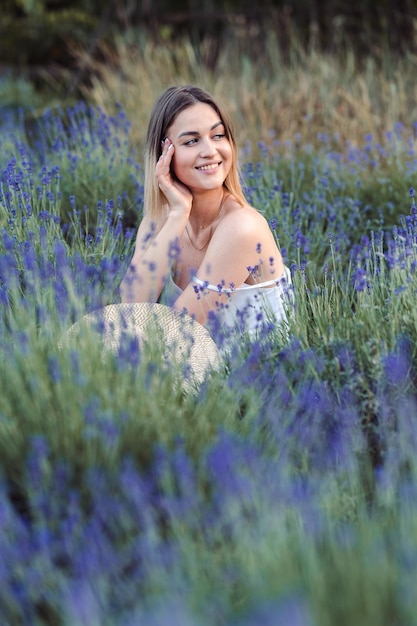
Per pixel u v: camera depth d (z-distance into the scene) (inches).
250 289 130.3
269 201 179.0
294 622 62.9
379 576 71.7
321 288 134.6
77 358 95.9
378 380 103.8
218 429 94.9
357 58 324.8
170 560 79.6
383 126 239.9
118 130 226.7
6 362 100.2
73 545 81.1
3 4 393.7
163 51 311.3
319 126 250.7
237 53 320.2
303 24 347.6
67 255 134.0
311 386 107.6
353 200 193.2
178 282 139.9
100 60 343.3
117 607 78.2
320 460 95.7
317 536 79.8
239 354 110.9
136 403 93.3
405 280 119.9
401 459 93.7
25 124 279.6
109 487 86.9
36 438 83.7
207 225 136.2
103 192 187.0
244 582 75.7
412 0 337.1
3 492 83.3
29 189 164.4
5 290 118.0
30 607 77.7
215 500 86.1
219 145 131.6
